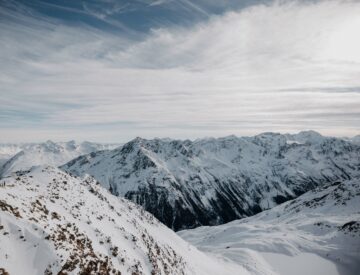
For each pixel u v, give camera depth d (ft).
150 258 132.16
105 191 215.92
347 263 268.21
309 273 254.68
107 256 105.29
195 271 180.75
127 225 161.89
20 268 73.92
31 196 112.37
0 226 81.10
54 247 85.56
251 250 293.43
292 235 354.74
